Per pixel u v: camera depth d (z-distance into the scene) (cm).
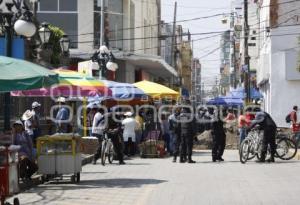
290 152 2666
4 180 1136
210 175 1928
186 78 13762
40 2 4156
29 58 2641
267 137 2422
